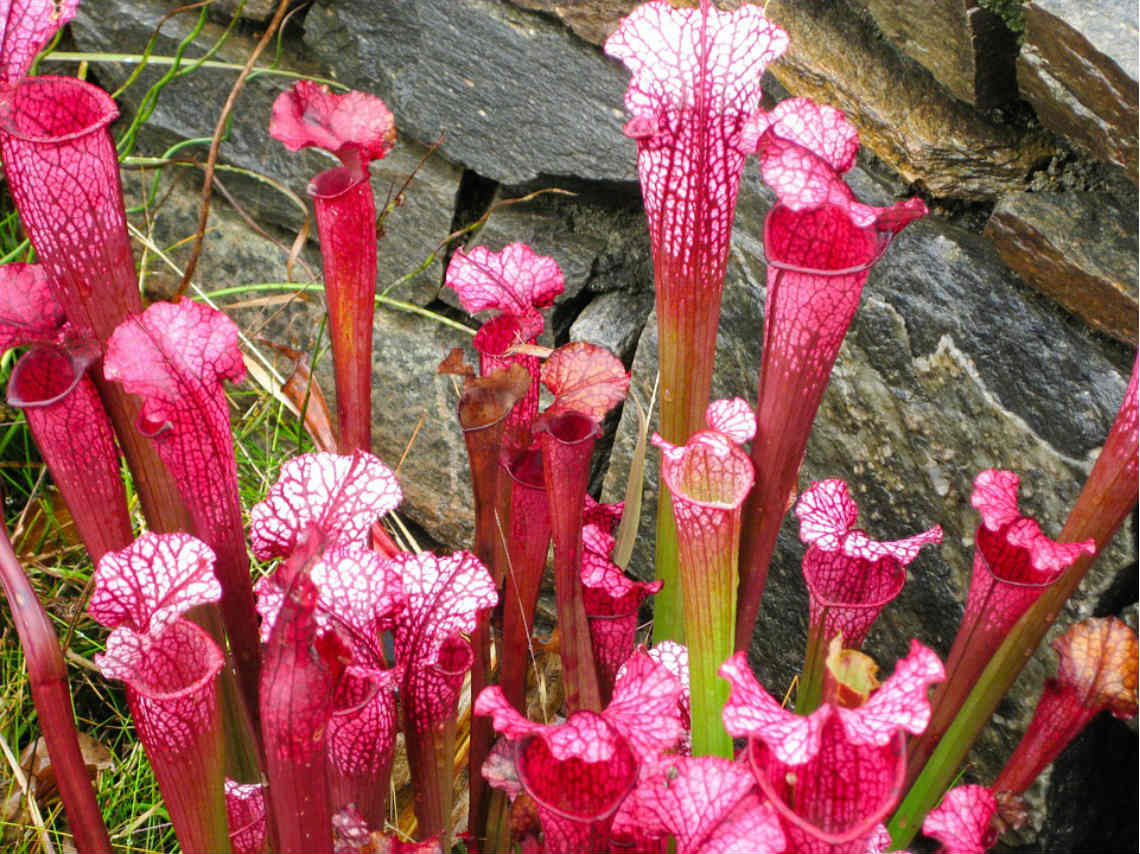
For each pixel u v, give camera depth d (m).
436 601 0.63
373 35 0.99
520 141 0.96
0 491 0.60
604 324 0.97
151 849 0.86
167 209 1.17
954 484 0.80
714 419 0.60
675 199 0.59
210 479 0.60
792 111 0.58
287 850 0.56
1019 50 0.73
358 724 0.62
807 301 0.57
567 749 0.53
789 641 0.93
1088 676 0.64
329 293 0.64
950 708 0.66
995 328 0.77
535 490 0.64
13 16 0.59
